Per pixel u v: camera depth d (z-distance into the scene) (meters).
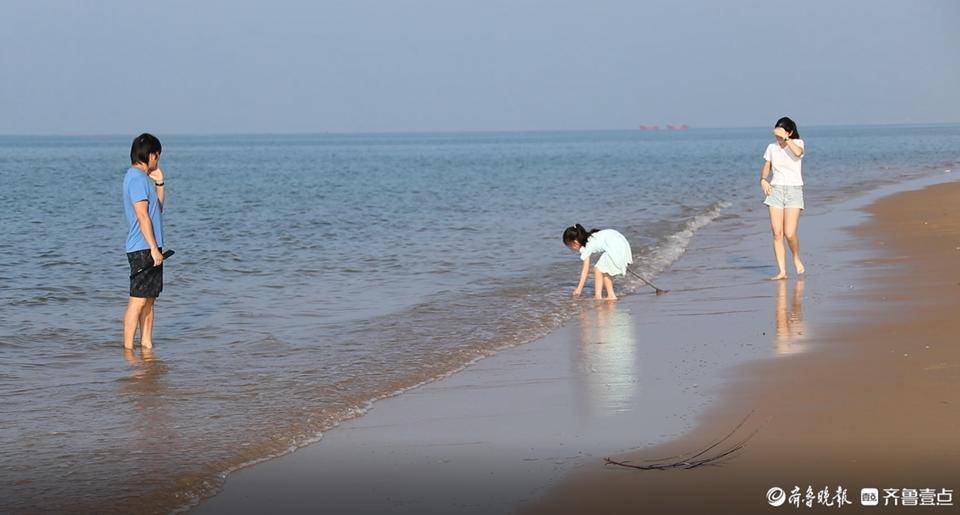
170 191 37.03
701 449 5.36
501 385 7.15
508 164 64.94
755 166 52.56
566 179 41.88
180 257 15.80
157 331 9.73
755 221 20.44
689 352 7.97
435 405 6.64
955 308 9.08
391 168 61.41
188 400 6.89
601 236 11.13
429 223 21.73
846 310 9.43
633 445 5.51
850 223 18.25
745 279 12.12
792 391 6.46
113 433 6.07
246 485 5.11
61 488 5.06
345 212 25.55
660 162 62.59
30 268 14.61
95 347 8.95
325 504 4.79
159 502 4.87
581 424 6.00
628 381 7.08
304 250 16.83
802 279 11.80
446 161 75.44
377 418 6.36
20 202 30.55
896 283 10.88
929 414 5.79
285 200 31.06
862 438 5.41
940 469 4.90
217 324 10.07
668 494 4.68
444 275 13.54
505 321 9.87
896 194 24.53
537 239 18.00
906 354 7.32
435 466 5.30
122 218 24.48
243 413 6.52
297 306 11.16
